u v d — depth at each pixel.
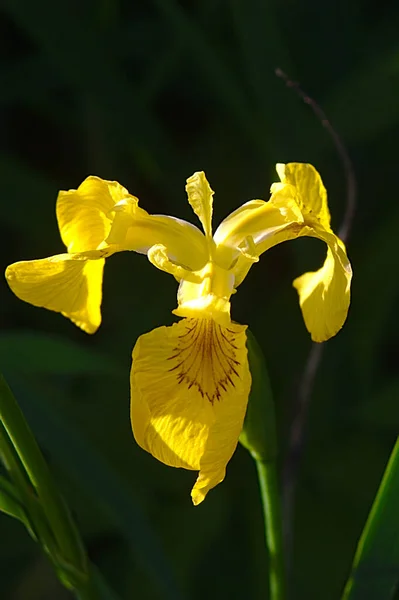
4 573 0.94
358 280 0.97
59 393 0.94
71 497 0.93
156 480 0.95
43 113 1.15
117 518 0.82
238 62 1.07
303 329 1.00
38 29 0.95
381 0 1.10
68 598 0.93
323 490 0.96
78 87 1.01
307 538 0.94
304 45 1.03
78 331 1.10
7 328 1.11
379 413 0.94
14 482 0.73
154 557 0.82
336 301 0.72
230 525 0.96
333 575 0.93
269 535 0.75
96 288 0.74
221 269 0.73
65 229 0.74
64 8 0.95
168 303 1.01
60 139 1.23
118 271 1.06
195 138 1.19
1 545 0.94
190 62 1.13
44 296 0.73
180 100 1.20
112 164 1.11
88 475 0.82
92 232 0.75
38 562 0.94
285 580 0.76
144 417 0.71
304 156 0.93
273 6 1.01
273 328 1.01
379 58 0.94
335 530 0.94
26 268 0.72
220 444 0.70
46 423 0.82
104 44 0.99
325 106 0.93
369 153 1.04
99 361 0.83
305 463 0.96
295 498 0.95
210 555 0.95
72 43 0.95
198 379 0.71
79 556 0.74
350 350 0.97
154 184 1.13
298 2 1.04
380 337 1.01
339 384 0.97
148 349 0.71
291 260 1.08
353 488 0.95
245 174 1.08
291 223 0.73
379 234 0.96
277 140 0.93
